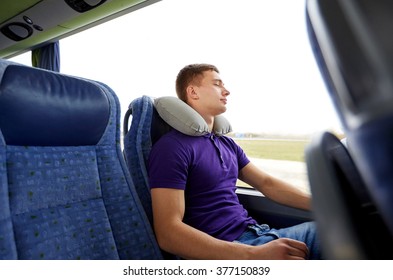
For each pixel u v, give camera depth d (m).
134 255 0.80
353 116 0.22
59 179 0.69
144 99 1.09
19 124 0.61
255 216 1.25
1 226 0.55
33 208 0.62
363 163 0.23
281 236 0.94
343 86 0.22
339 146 0.33
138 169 1.01
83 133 0.78
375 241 0.26
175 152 0.93
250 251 0.75
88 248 0.70
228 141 1.23
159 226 0.83
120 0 1.90
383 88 0.20
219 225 0.94
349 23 0.22
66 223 0.68
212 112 1.15
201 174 0.98
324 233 0.21
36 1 2.12
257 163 1.29
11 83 0.60
